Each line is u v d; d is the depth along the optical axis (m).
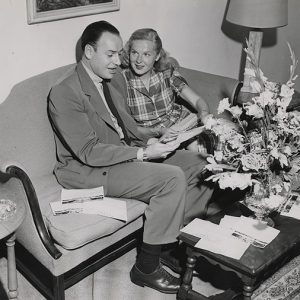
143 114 3.03
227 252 2.11
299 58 4.91
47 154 2.74
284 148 2.19
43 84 2.69
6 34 2.62
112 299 2.48
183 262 2.68
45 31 2.79
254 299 2.45
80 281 2.60
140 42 2.82
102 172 2.60
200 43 3.88
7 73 2.70
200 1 3.71
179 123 2.84
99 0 2.98
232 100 3.21
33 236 2.27
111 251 2.80
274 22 3.53
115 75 2.93
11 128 2.57
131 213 2.48
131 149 2.59
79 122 2.55
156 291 2.55
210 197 2.79
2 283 2.54
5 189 2.19
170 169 2.52
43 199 2.49
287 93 2.16
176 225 2.51
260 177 2.28
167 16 3.51
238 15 3.57
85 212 2.37
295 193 2.58
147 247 2.50
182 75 3.38
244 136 2.37
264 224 2.29
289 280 2.63
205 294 2.51
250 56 2.22
